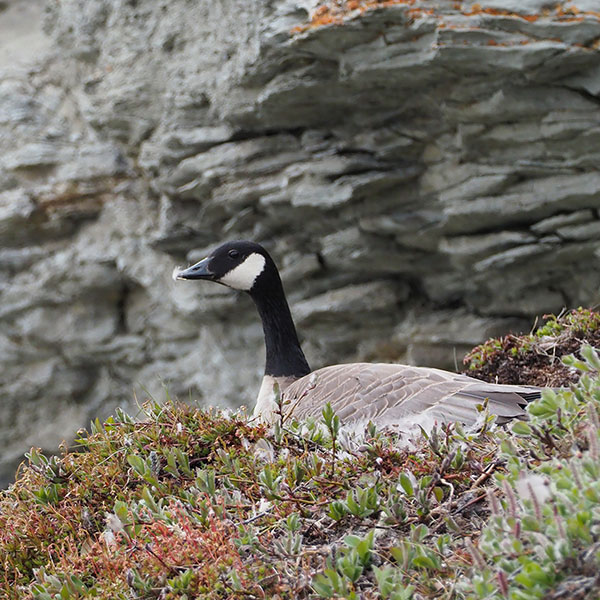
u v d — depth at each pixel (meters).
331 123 15.76
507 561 4.12
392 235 16.30
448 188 15.27
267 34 14.19
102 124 18.95
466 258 15.77
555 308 15.97
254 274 9.22
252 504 5.61
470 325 16.67
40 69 20.45
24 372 20.27
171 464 6.15
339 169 15.62
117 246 19.31
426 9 13.01
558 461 4.41
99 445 6.85
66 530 6.12
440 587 4.41
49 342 19.81
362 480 5.44
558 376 8.30
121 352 19.77
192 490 5.82
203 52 17.02
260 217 16.94
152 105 18.33
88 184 19.30
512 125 14.16
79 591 5.19
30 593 5.37
